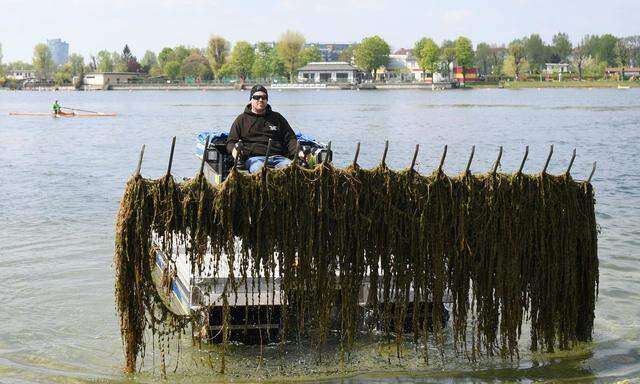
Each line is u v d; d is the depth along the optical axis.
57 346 9.52
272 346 9.45
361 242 8.77
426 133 42.28
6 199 19.56
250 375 8.70
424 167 25.94
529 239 9.14
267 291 8.66
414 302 9.02
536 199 9.08
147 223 8.31
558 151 32.44
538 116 60.78
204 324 9.08
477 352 9.26
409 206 8.79
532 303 9.33
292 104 88.00
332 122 52.50
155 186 8.30
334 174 8.61
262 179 8.46
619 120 54.84
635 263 13.36
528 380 8.69
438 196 8.83
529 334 10.13
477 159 28.83
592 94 130.50
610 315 10.76
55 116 64.12
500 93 141.88
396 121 53.91
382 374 8.78
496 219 8.98
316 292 8.79
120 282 8.40
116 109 80.06
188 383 8.48
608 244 14.74
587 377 8.77
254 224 8.55
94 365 8.98
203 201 8.34
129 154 31.25
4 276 12.32
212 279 8.88
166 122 55.22
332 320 9.55
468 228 8.95
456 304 9.21
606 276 12.57
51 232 15.52
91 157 30.12
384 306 9.05
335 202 8.61
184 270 9.42
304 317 9.07
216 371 8.79
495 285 9.13
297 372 8.79
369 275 9.11
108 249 14.10
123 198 8.35
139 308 8.48
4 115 67.19
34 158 29.89
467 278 9.07
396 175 8.77
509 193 8.98
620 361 9.21
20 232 15.47
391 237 8.81
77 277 12.31
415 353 9.33
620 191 21.36
